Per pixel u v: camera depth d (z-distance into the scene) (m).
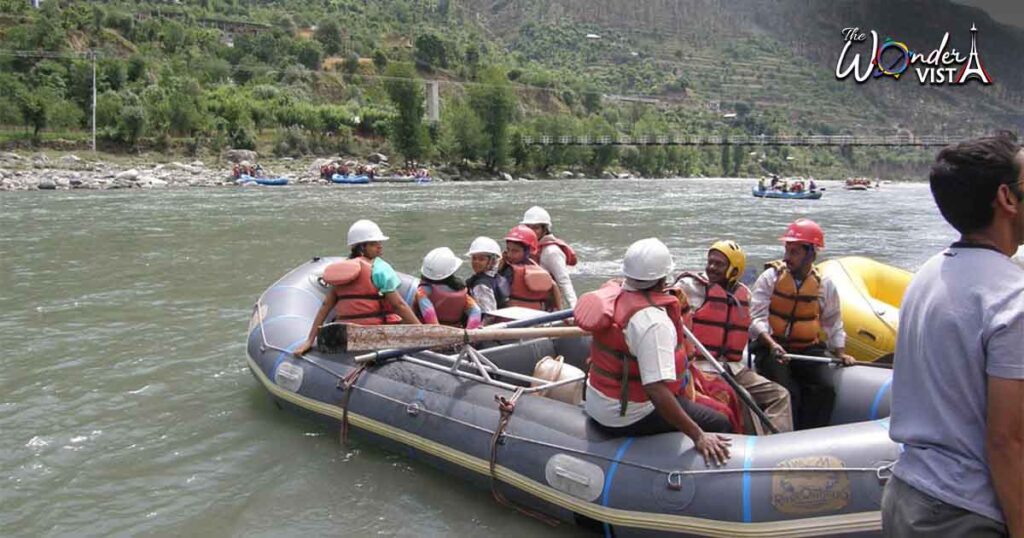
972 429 1.95
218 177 40.78
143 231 17.81
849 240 19.05
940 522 1.99
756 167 117.56
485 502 4.46
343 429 5.29
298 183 41.88
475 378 4.82
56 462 4.98
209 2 119.75
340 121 58.50
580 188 45.72
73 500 4.48
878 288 7.15
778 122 174.50
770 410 4.40
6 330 8.30
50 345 7.71
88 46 70.31
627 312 3.67
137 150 45.56
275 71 80.25
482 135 59.72
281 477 4.79
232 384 6.55
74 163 40.09
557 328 5.00
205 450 5.19
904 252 16.70
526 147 66.56
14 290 10.62
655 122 129.50
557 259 6.57
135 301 9.93
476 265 6.32
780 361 4.77
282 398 5.74
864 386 4.68
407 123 55.78
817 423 4.85
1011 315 1.85
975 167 1.97
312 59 91.56
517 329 4.97
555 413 4.32
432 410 4.82
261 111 55.41
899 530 2.10
